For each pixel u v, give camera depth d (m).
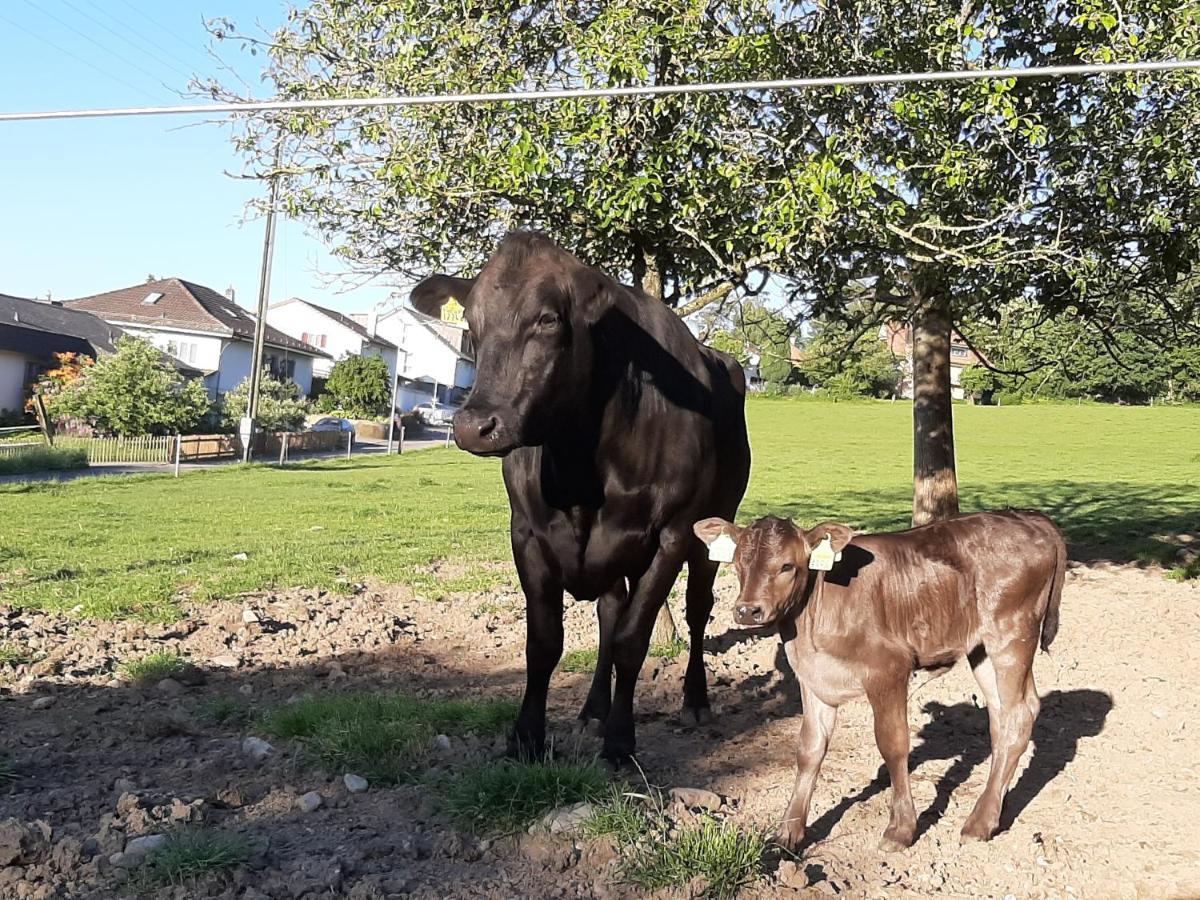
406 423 68.12
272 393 54.50
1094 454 40.25
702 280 8.95
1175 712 7.03
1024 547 5.24
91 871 4.47
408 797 5.38
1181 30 6.75
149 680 7.71
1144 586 11.30
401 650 8.98
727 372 6.97
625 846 4.69
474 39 7.38
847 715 7.07
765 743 6.48
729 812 5.25
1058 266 8.01
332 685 7.85
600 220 7.81
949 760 6.24
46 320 54.34
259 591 11.56
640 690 7.64
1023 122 7.64
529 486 5.64
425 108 7.45
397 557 14.56
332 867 4.53
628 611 5.85
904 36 7.60
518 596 11.63
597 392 5.40
